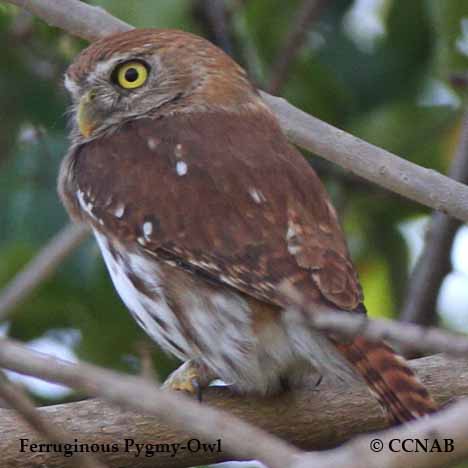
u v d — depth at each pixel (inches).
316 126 409.4
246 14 548.7
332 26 560.1
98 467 274.7
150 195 383.9
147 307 381.1
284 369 364.5
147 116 419.8
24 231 503.8
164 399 244.5
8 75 530.0
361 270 561.9
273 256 354.9
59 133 518.6
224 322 362.3
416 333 239.5
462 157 493.7
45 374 245.1
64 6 446.0
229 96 419.2
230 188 375.9
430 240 509.4
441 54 491.8
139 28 441.7
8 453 358.3
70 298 494.6
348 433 374.6
